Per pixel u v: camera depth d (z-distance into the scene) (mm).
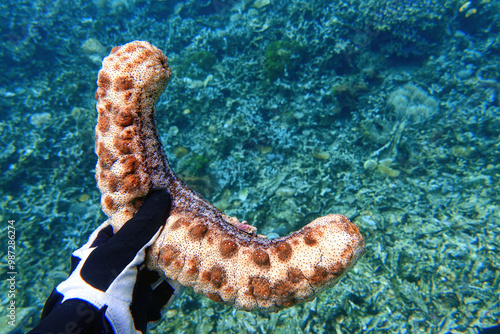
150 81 971
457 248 3859
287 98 6422
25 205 5102
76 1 9617
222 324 3561
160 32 8828
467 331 3301
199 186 5129
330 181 4754
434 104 6445
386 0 7477
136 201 1014
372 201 4527
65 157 5625
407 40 7523
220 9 9586
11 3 9133
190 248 935
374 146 5551
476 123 5730
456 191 4719
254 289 906
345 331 3355
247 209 4547
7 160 5574
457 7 7785
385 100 6441
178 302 3760
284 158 5453
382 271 3777
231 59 7305
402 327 3350
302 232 966
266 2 8617
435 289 3613
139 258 877
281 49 6801
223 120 6125
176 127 6180
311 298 932
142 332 908
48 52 8297
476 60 7273
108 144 980
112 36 8781
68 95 6812
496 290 3502
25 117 6418
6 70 7754
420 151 5516
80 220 5066
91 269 799
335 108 6230
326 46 7117
